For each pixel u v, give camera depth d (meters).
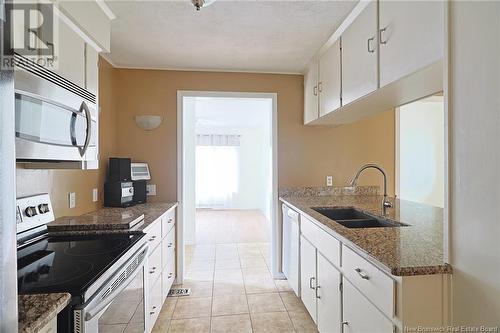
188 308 2.56
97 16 1.75
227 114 5.93
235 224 6.18
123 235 1.72
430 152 3.65
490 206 0.87
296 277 2.63
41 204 1.70
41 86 1.20
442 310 1.05
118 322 1.32
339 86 2.21
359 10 1.86
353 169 3.27
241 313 2.47
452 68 1.01
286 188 3.21
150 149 3.07
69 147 1.41
